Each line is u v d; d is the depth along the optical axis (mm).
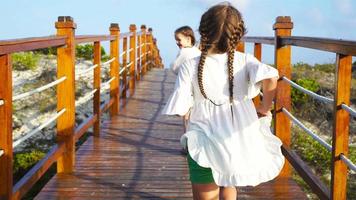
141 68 13078
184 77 2402
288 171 4312
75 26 4418
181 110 2369
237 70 2383
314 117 10656
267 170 2385
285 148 4141
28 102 10523
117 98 7660
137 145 5688
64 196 3910
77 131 4820
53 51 14234
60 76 4418
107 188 4117
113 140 5934
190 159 2441
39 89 3504
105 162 4906
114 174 4504
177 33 4828
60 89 4426
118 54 7641
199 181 2441
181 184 4250
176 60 4785
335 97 2799
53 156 4047
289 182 4215
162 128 6703
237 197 3900
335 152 2814
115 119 7312
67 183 4227
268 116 2486
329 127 10281
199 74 2365
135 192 4035
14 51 2861
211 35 2363
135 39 10609
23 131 9641
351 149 7902
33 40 3275
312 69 14125
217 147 2328
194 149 2361
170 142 5859
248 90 2400
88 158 5055
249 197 3900
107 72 13031
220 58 2385
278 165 2420
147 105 8641
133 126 6809
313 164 7352
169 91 10492
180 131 6523
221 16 2354
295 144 7848
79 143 8805
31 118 10047
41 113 10305
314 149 7598
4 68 2760
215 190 2484
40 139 9500
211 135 2346
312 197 5852
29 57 12469
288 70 4191
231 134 2352
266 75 2303
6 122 2793
